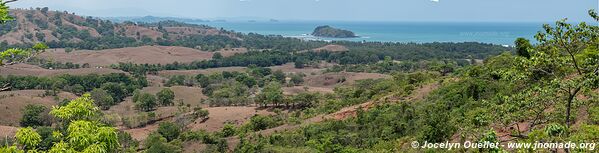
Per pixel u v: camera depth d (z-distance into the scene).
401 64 152.25
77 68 146.50
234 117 78.94
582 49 14.60
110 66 153.00
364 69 149.38
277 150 41.91
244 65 175.00
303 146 41.50
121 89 109.50
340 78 131.50
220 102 94.38
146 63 157.50
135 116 83.19
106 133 8.76
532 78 14.49
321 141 39.72
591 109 17.00
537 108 14.42
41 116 78.06
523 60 13.52
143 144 62.44
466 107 34.47
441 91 46.28
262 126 61.78
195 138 60.00
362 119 45.59
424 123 33.19
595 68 12.52
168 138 66.88
